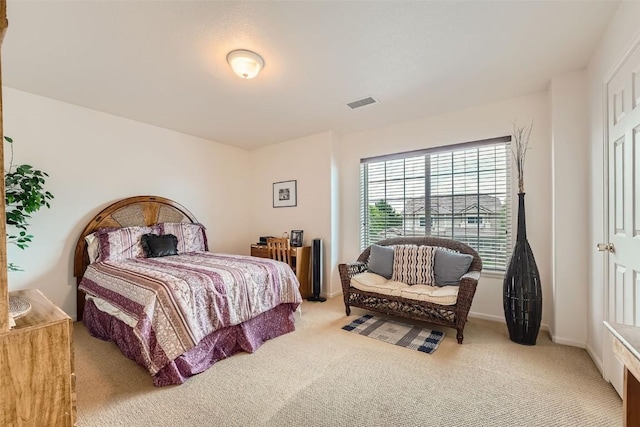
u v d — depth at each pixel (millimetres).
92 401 1697
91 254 2996
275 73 2406
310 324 2943
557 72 2400
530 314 2400
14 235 2691
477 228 3195
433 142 3441
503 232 3035
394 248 3328
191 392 1790
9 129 2674
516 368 2045
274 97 2881
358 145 4086
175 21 1768
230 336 2307
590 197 2230
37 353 904
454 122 3295
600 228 2039
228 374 1997
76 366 2100
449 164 3385
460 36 1929
